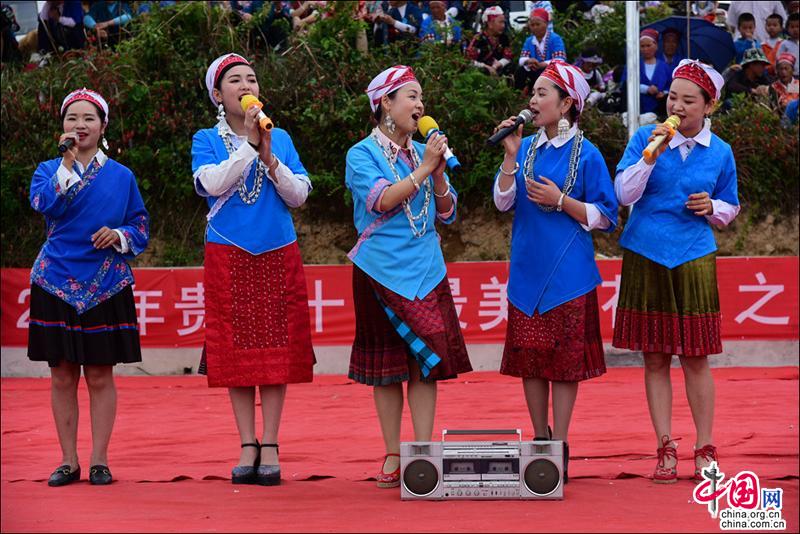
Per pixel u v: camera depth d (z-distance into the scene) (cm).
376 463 646
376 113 559
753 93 1381
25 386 1092
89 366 578
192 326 1163
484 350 1155
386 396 554
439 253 551
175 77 1302
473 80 1284
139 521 455
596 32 1491
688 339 557
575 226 562
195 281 1163
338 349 1154
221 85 571
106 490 544
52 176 580
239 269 566
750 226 1353
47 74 1324
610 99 1345
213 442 733
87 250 577
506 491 497
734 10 1561
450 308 546
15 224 1327
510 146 559
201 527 439
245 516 464
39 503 505
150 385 1078
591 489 530
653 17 1509
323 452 688
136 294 1161
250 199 565
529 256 565
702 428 566
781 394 933
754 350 1155
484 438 725
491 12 1332
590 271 564
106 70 1291
